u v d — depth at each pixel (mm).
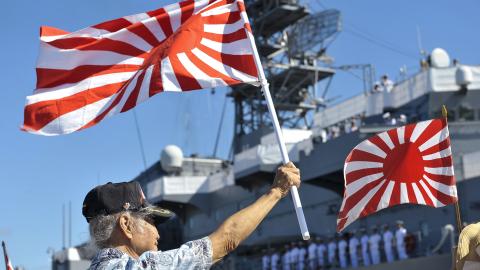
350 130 32469
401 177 7160
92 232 3965
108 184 4043
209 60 6699
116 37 6520
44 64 6207
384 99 35031
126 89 6387
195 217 43438
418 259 25359
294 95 46375
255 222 3980
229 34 6805
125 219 3955
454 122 30984
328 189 33156
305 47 43656
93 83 6297
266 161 36031
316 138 33281
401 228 26578
